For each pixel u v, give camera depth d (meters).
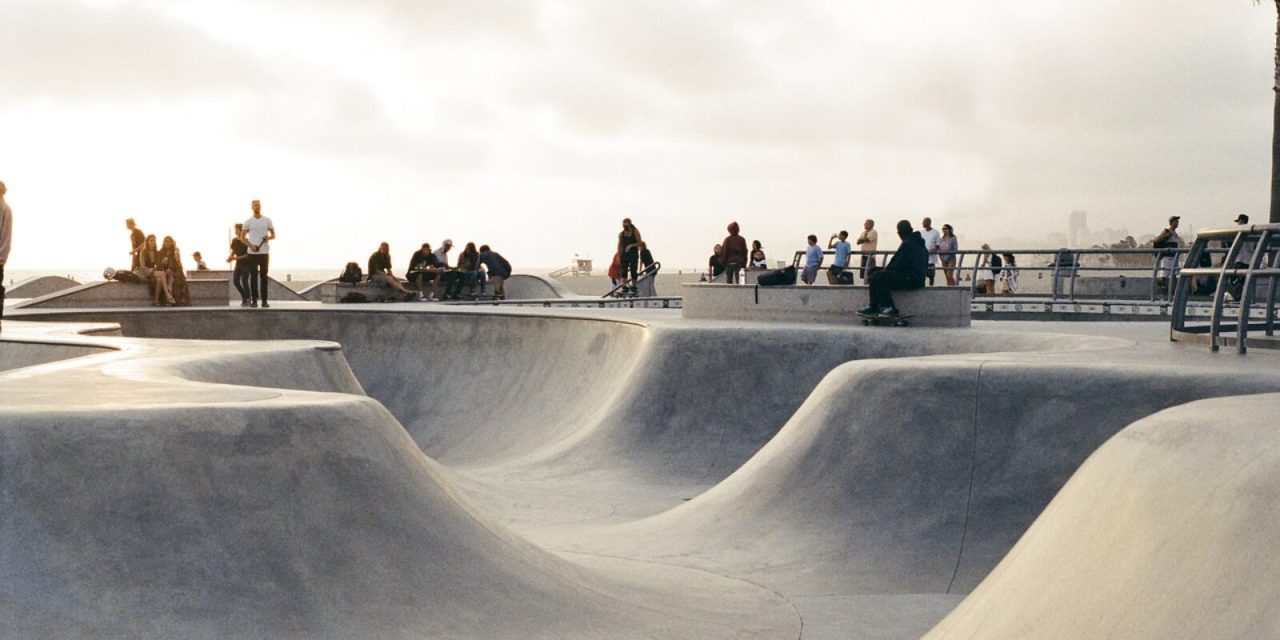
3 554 4.68
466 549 5.93
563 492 11.49
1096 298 26.50
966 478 8.20
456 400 17.59
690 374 13.58
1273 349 9.50
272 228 21.09
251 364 10.63
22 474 4.89
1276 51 23.50
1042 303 21.31
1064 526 4.20
